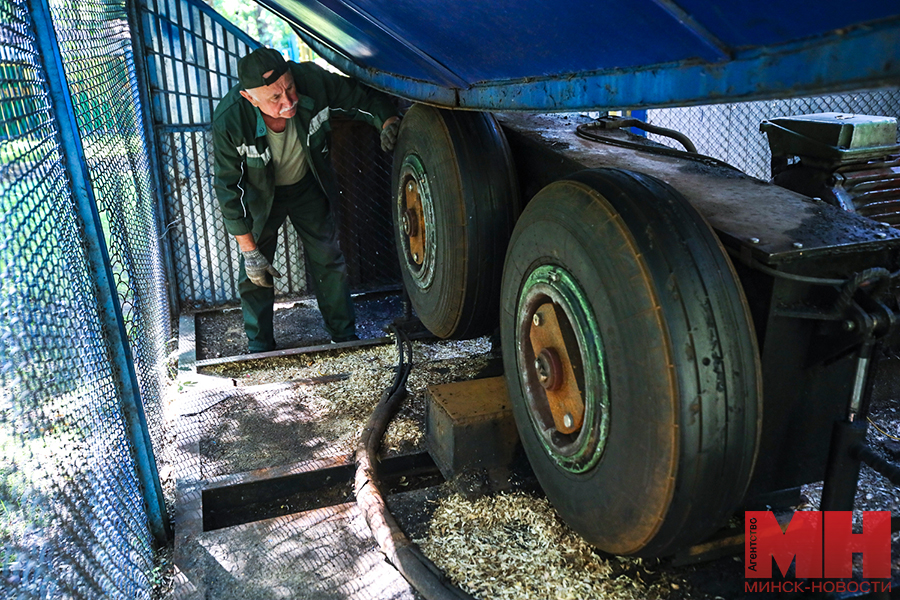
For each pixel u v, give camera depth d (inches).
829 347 74.2
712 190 91.7
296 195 165.2
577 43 67.7
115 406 88.0
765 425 79.5
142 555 89.6
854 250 73.0
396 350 163.5
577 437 85.0
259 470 113.5
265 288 174.2
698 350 67.7
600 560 88.7
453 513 99.4
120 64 142.0
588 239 76.8
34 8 74.4
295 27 181.0
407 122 139.0
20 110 63.9
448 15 81.5
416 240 142.8
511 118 136.3
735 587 83.0
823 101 242.4
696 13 49.4
